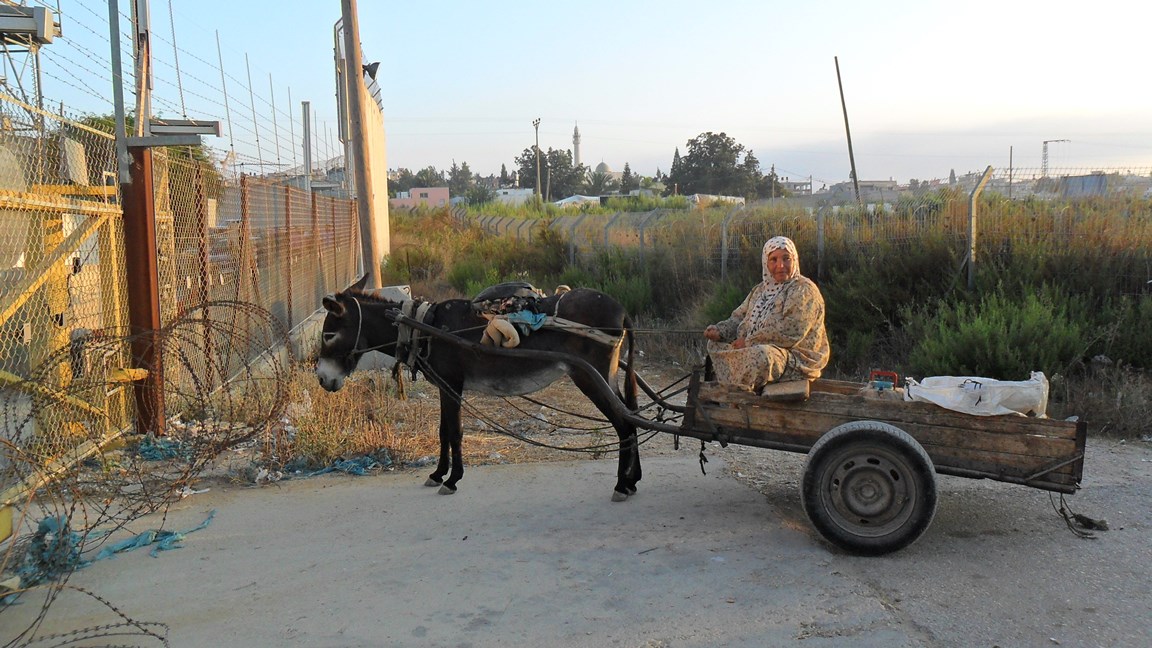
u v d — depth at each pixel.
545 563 5.26
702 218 17.00
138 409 7.64
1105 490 6.49
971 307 10.28
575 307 6.57
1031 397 5.27
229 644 4.27
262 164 12.20
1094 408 8.40
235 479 7.08
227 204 10.37
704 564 5.19
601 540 5.65
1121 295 10.41
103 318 7.48
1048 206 12.26
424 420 8.91
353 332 6.95
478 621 4.49
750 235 15.48
